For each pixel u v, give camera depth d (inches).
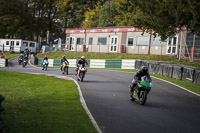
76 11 3983.8
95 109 545.6
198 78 1030.4
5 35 4382.4
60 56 2434.8
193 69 1069.1
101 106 578.9
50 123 411.5
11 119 440.5
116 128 414.6
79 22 3981.3
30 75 1331.2
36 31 4576.8
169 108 601.9
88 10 3782.0
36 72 1529.3
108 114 506.6
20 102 628.4
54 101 613.6
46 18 4633.4
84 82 999.0
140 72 641.6
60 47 2738.7
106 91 799.7
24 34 4224.9
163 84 1010.1
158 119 487.8
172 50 1828.2
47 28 4677.7
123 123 446.6
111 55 2095.2
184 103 677.9
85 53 2309.3
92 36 2373.3
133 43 2070.6
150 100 693.9
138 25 1186.0
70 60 2182.6
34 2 4569.4
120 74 1370.6
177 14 967.0
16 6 4163.4
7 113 491.8
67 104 571.5
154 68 1443.2
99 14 3166.8
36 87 983.6
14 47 3368.6
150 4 1053.2
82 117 452.1
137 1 1133.1
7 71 1517.0
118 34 2172.7
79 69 1023.6
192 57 1622.8
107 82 1024.9
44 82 1084.5
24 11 4301.2
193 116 534.0
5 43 3447.3
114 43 2201.0
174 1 968.9
